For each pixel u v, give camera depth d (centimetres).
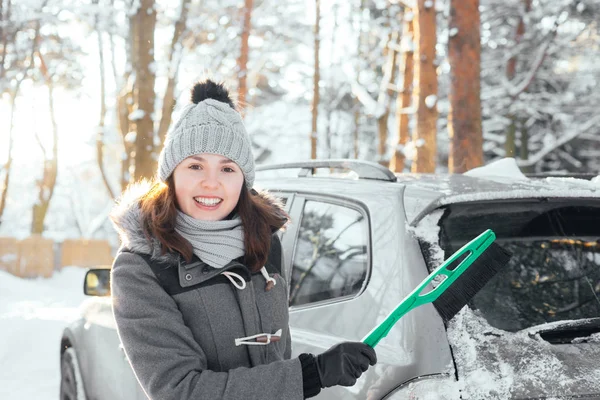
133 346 167
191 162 176
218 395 161
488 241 188
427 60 1124
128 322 168
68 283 2177
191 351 168
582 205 273
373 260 251
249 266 183
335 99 3048
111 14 1845
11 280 1519
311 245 291
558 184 276
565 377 212
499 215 264
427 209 250
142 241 174
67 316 827
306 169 330
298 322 267
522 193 258
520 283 257
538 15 2338
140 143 1323
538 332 222
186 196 177
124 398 329
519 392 207
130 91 1817
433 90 1124
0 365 617
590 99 2514
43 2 1941
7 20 1981
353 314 246
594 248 272
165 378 164
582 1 2284
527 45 2406
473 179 289
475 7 877
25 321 736
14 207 4056
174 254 173
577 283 261
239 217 184
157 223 172
